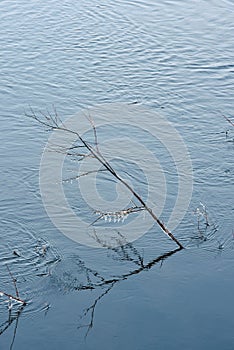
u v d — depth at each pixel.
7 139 15.14
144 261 11.59
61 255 11.71
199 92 17.42
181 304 10.68
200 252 11.79
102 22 20.97
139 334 10.12
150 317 10.43
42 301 10.74
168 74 18.22
